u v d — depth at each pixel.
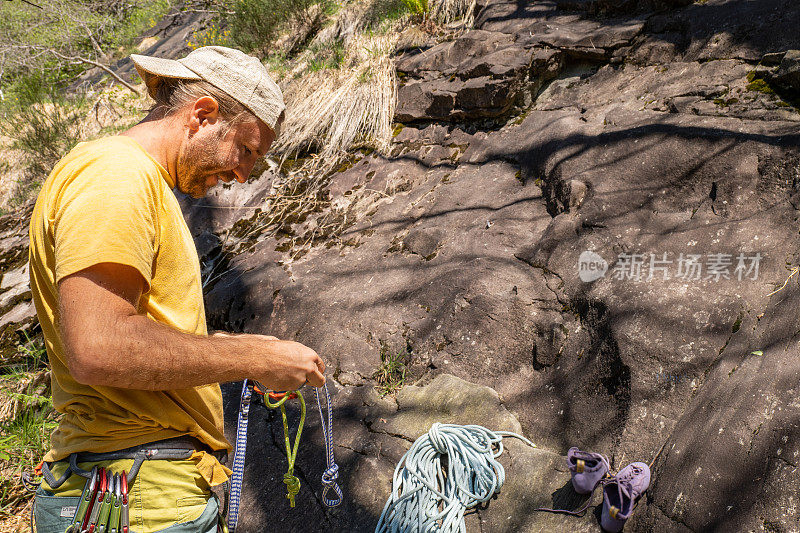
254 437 2.77
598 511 2.13
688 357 2.37
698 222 2.84
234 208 4.29
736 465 1.96
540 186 3.51
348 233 3.80
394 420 2.69
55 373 1.47
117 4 12.73
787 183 2.76
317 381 1.53
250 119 1.52
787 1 3.56
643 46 3.90
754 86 3.29
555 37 4.12
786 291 2.39
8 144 8.12
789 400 2.03
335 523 2.35
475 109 4.07
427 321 3.04
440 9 5.23
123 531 1.41
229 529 1.73
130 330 1.21
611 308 2.64
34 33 11.59
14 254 4.81
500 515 2.25
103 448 1.45
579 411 2.52
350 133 4.52
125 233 1.24
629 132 3.34
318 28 6.40
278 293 3.50
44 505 1.47
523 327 2.86
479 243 3.31
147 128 1.48
